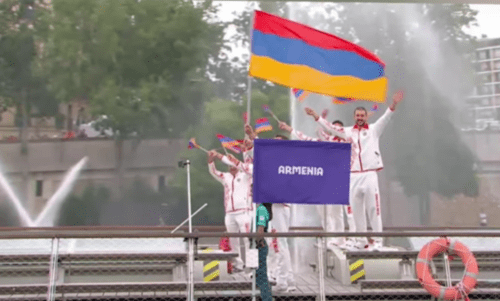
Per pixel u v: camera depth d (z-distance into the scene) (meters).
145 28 29.09
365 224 9.08
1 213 28.84
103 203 29.22
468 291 7.47
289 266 8.28
